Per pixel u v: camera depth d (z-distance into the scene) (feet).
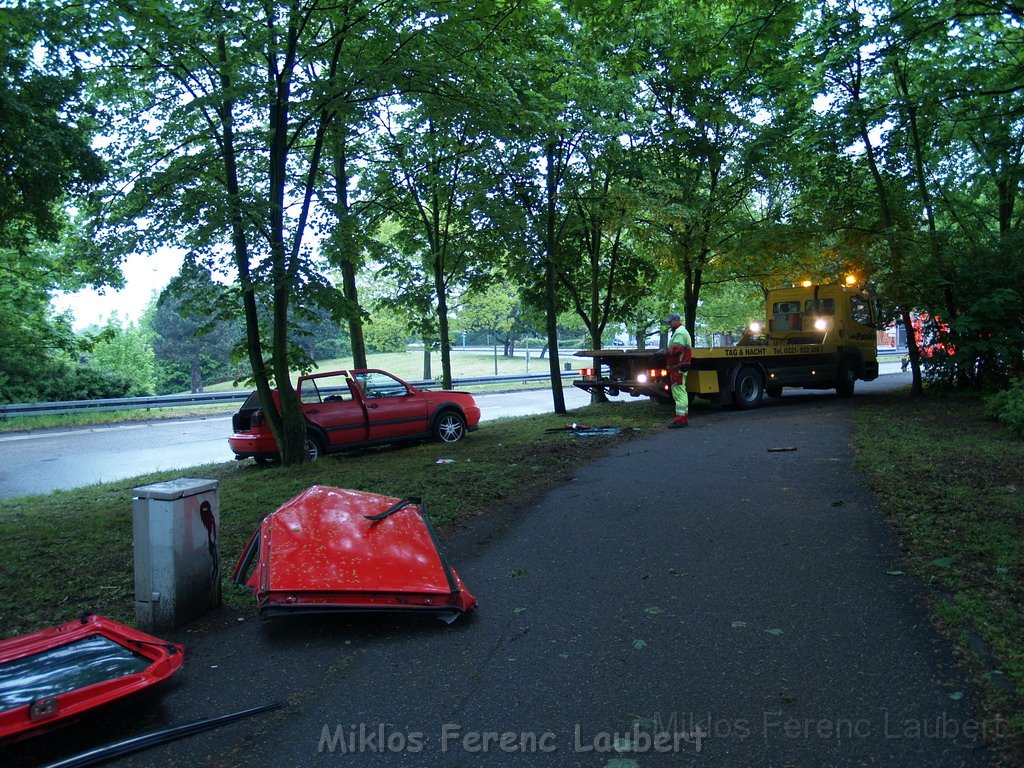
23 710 10.29
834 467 28.32
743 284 81.61
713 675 12.34
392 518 16.55
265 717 11.59
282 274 35.27
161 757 10.52
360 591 14.71
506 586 17.40
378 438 43.24
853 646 13.05
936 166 56.24
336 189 47.88
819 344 58.65
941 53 43.34
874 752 9.89
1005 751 9.68
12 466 48.47
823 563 17.53
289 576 14.79
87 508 29.99
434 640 14.37
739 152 55.57
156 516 15.38
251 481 32.83
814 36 36.42
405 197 51.19
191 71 36.60
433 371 182.39
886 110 48.03
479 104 34.42
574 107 49.11
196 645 14.53
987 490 22.58
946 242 50.98
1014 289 49.01
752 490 25.41
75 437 62.80
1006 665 11.68
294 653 13.98
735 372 52.34
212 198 32.71
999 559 16.30
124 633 13.20
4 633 15.25
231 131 37.06
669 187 51.93
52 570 19.51
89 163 30.94
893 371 110.83
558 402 57.57
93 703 10.93
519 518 23.84
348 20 34.12
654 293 74.54
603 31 28.78
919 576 16.12
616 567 18.31
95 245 34.96
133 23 30.81
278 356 38.04
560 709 11.48
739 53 28.86
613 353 52.34
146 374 157.28
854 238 52.01
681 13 44.37
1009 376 49.88
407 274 54.90
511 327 160.76
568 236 60.95
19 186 29.99
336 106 34.22
